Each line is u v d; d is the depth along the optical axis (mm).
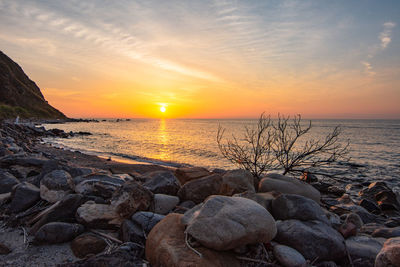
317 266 3164
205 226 3025
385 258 2883
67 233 3779
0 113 63719
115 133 48031
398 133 56781
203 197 5246
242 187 5199
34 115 93312
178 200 4914
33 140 27328
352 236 4062
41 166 7270
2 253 3465
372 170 15133
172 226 3418
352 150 25422
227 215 3111
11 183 5738
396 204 8211
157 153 21375
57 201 4750
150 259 3143
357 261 3344
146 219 3869
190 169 6961
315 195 5445
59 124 82250
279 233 3594
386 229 4570
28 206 4812
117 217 4168
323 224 3736
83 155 16875
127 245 3457
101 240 3664
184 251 2934
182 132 55344
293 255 3123
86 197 4656
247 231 3016
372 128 82562
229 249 3094
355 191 10438
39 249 3592
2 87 90000
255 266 3037
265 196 4594
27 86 115375
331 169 14570
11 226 4262
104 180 5613
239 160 7402
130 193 4195
